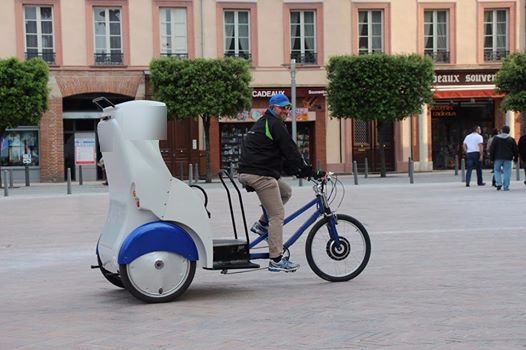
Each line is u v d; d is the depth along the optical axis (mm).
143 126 6871
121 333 5816
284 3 34594
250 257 7426
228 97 30062
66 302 7180
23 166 32656
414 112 31016
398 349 5117
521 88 31547
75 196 22625
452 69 35344
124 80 33281
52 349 5383
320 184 7754
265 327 5875
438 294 7039
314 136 35312
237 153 35031
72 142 33469
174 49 33875
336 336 5516
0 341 5656
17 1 32031
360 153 35719
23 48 32250
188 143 34219
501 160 20859
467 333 5531
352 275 7879
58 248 11203
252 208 16875
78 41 32781
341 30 34969
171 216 6984
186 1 33719
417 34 35469
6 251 10977
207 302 6957
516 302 6605
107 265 7316
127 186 6941
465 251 9852
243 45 34531
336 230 7809
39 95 28078
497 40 35844
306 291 7371
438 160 36656
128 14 33219
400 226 12820
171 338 5605
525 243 10508
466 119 36625
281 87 34688
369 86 30641
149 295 6918
